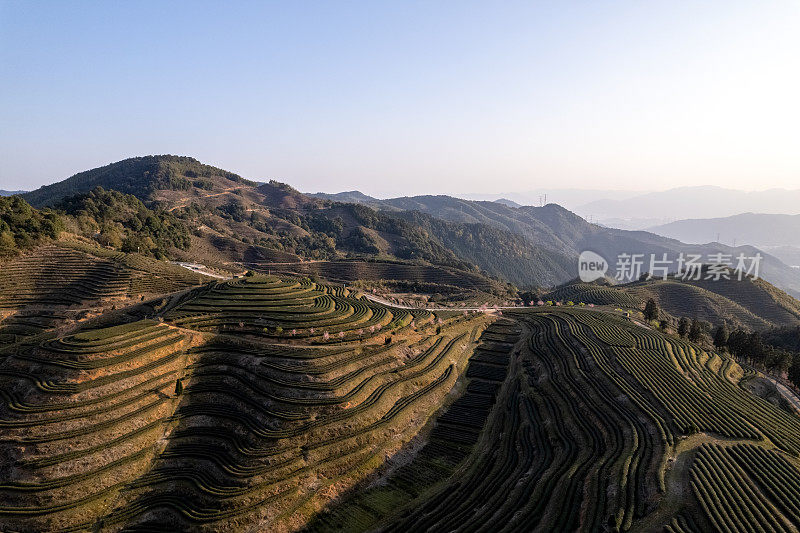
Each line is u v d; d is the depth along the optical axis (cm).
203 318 10375
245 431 7419
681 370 9812
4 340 11462
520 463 7244
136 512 6041
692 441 6631
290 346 9669
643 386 8656
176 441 7231
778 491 5212
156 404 7669
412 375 10025
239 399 8081
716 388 8912
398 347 10819
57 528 5675
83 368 7644
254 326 10325
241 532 5891
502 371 11550
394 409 8706
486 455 7769
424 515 6109
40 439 6425
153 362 8475
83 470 6300
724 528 4550
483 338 14038
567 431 7838
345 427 7738
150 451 6956
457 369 11356
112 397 7419
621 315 16775
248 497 6247
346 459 7250
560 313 15850
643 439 6831
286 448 7088
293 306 11575
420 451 8019
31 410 6794
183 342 9338
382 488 6969
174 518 6000
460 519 5834
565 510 5425
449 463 7656
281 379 8500
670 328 15412
